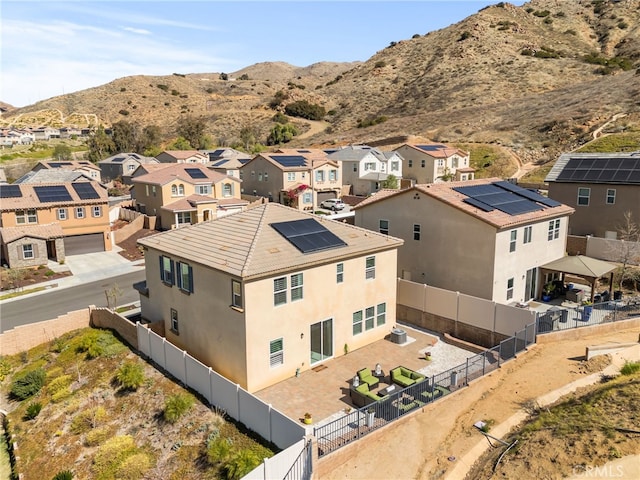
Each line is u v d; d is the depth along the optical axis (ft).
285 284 64.85
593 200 116.88
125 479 52.13
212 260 65.62
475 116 292.20
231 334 63.77
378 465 47.03
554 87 319.47
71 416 66.23
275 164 198.70
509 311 73.67
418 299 86.58
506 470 42.01
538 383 59.57
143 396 65.82
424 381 57.47
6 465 62.03
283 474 43.96
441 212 88.02
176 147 336.49
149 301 82.94
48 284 118.52
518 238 86.63
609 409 48.32
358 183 221.25
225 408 58.59
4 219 132.98
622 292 92.07
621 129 205.36
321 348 71.67
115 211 187.11
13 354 84.28
